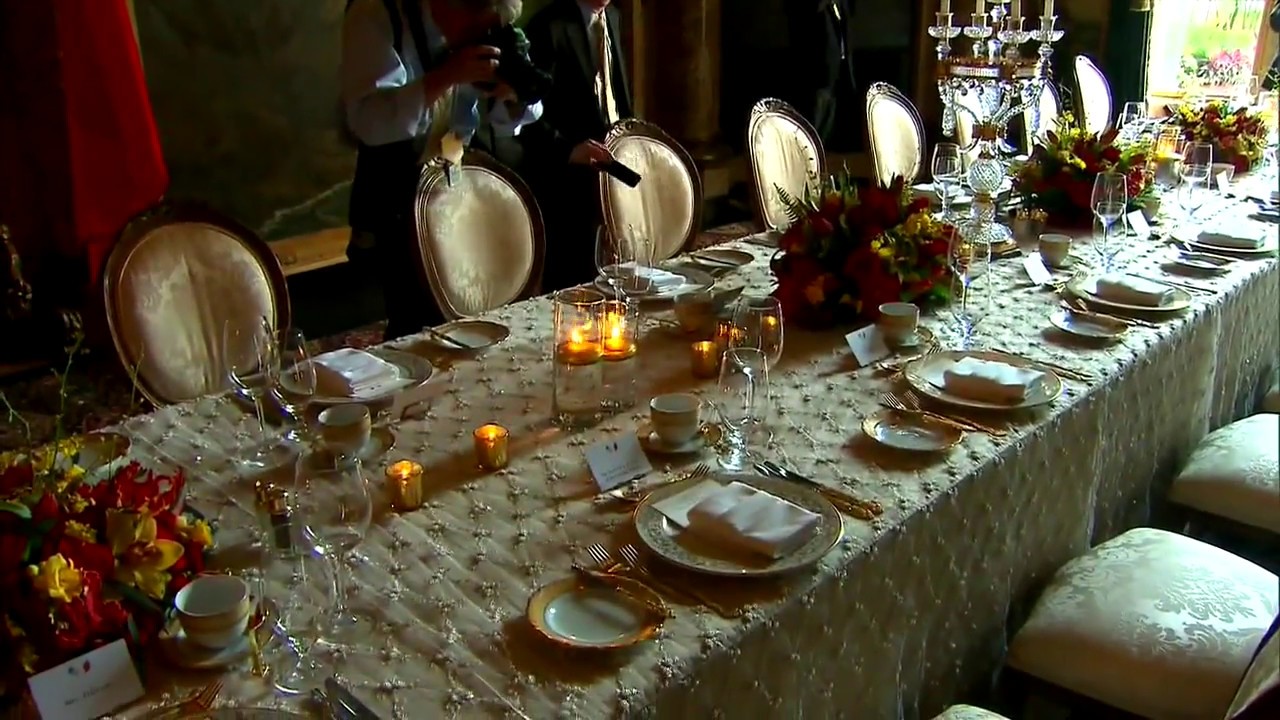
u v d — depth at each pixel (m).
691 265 2.53
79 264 3.83
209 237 2.10
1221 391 2.45
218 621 1.07
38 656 0.99
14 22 3.56
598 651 1.07
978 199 2.70
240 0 4.11
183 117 4.06
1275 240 2.61
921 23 5.92
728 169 5.86
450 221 2.44
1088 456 1.81
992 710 1.70
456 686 1.05
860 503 1.39
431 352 1.96
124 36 3.58
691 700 1.10
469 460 1.53
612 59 3.25
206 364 2.06
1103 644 1.54
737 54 5.84
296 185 4.48
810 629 1.24
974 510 1.52
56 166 3.72
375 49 2.40
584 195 3.18
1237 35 5.54
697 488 1.40
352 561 1.26
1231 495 2.07
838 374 1.85
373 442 1.57
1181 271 2.46
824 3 5.09
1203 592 1.60
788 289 2.07
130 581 1.07
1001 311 2.19
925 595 1.46
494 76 2.44
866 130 3.74
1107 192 2.40
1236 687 1.45
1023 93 3.18
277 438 1.61
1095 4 5.65
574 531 1.33
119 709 1.02
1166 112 5.36
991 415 1.67
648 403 1.73
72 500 1.08
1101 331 2.04
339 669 1.07
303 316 4.36
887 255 2.01
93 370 3.74
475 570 1.25
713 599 1.19
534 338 2.04
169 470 1.51
